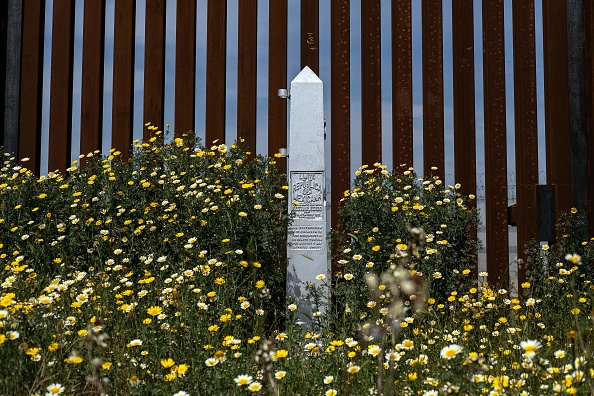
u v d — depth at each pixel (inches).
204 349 108.9
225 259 181.3
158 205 200.7
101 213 202.4
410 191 204.2
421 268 181.6
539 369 87.1
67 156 228.4
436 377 96.8
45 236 195.6
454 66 225.1
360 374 99.6
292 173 198.2
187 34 228.8
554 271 209.6
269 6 227.9
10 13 231.9
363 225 194.9
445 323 149.9
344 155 221.1
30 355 93.3
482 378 86.7
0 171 226.4
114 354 105.5
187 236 190.2
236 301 160.4
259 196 197.0
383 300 132.3
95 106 228.8
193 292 140.8
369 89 224.2
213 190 197.5
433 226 199.0
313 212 195.9
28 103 231.1
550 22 228.2
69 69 231.5
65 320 112.3
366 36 226.2
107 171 208.2
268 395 89.7
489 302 172.7
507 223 221.1
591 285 190.2
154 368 98.3
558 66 226.8
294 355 118.1
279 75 225.1
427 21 225.0
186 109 225.9
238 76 225.6
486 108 226.5
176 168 210.5
